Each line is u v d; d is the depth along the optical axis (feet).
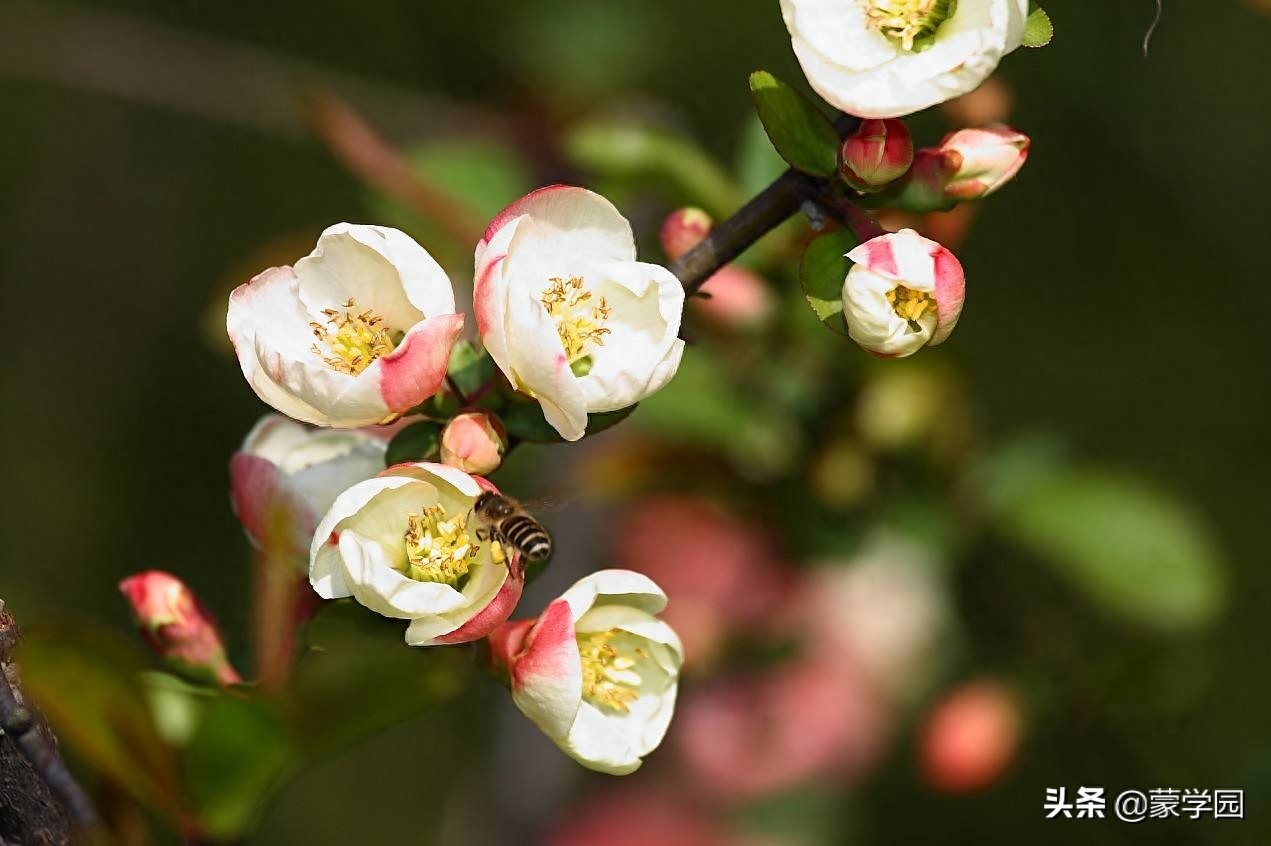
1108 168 5.25
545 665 2.94
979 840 4.17
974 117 3.20
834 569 3.65
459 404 2.99
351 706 3.05
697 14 4.78
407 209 3.52
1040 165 5.25
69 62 4.68
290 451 3.07
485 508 2.93
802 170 2.98
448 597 2.91
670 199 3.45
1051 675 3.63
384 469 3.01
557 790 4.23
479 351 3.01
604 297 2.95
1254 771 3.64
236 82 4.77
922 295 2.94
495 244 2.92
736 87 4.82
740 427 3.56
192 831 3.06
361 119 4.43
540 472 3.88
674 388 3.56
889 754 4.01
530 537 2.93
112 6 5.08
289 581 3.05
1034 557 3.67
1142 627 3.60
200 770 3.04
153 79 4.76
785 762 3.93
